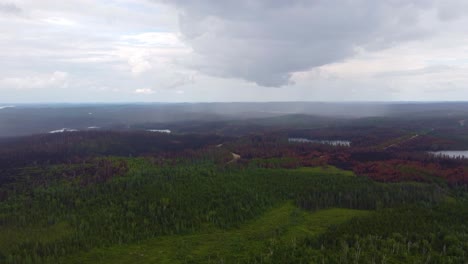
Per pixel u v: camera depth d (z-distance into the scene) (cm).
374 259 9425
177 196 14825
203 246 11619
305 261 9781
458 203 14162
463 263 9375
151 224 12900
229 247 11462
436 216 12325
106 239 11881
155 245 11762
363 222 12044
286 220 13400
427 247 10131
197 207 14125
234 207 14238
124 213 13612
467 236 10556
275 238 11825
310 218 13562
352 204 14700
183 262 10606
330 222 12975
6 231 12381
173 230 12662
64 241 11506
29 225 12838
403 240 10419
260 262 10112
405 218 12138
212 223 13212
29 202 14850
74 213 13712
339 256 9731
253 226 13162
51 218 13112
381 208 13950
